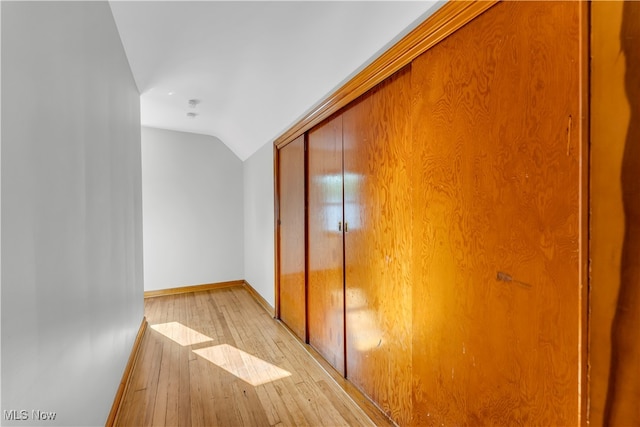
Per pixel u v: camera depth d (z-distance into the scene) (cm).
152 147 403
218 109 324
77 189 115
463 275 109
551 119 81
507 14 91
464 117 106
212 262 442
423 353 127
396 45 134
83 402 116
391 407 154
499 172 95
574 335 77
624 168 67
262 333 279
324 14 151
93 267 132
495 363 98
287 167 293
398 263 147
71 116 110
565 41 77
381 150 157
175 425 157
